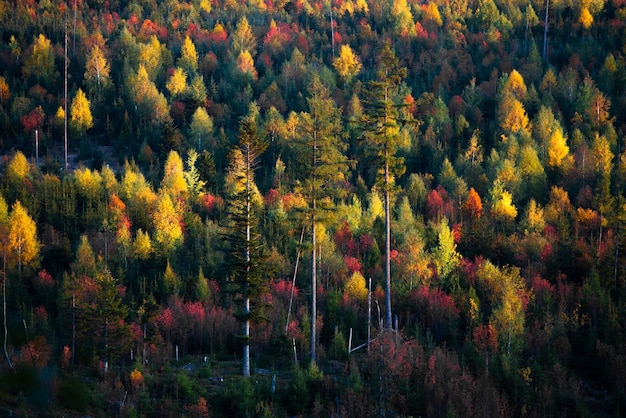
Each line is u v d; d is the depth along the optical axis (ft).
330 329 208.44
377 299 228.02
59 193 328.08
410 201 334.24
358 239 291.58
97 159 417.49
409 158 395.34
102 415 112.57
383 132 159.22
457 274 246.88
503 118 418.51
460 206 322.75
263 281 150.41
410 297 229.45
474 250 279.69
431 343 185.26
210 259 264.72
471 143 388.78
